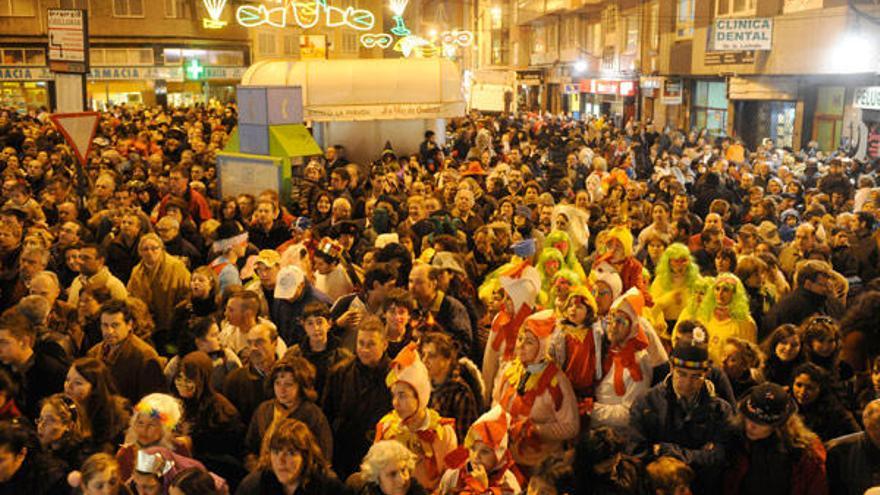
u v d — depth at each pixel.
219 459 4.95
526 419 5.07
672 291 6.98
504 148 20.94
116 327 5.71
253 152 13.13
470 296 6.98
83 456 4.69
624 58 40.84
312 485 4.18
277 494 4.25
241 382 5.45
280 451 4.12
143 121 26.27
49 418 4.64
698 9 31.05
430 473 4.65
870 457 4.37
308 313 5.52
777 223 11.07
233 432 5.06
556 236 7.45
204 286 6.84
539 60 55.06
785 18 25.36
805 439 4.42
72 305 6.84
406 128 19.64
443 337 5.08
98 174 14.38
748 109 29.05
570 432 5.07
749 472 4.48
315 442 4.27
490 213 11.29
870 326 5.73
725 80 29.80
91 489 4.11
